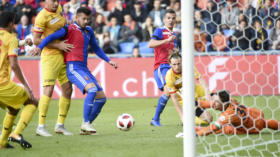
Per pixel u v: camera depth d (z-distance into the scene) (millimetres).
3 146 15000
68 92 19203
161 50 21422
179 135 17359
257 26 32812
